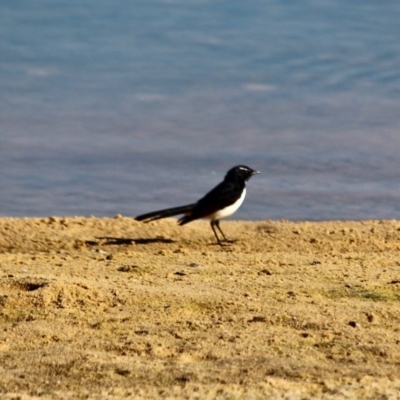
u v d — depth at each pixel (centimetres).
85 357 922
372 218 1964
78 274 1223
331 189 2150
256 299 1098
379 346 958
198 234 1658
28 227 1634
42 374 886
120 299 1088
